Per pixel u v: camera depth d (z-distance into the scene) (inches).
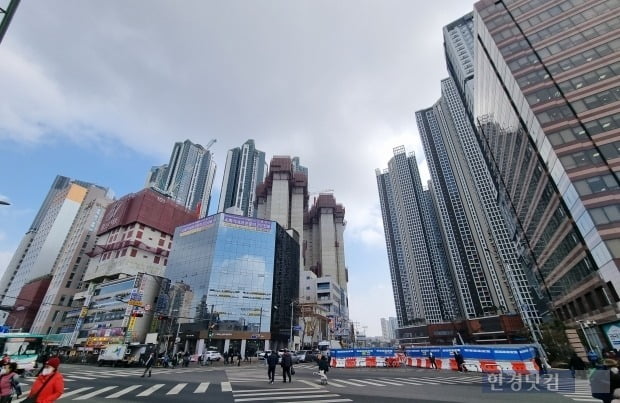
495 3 2106.3
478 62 2373.3
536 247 2171.5
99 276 3319.4
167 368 1249.4
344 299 5684.1
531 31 1815.9
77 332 2834.6
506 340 4224.9
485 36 2108.8
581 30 1626.5
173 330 2534.5
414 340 5629.9
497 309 4635.8
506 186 2600.9
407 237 6919.3
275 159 5994.1
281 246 3494.1
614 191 1218.6
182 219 3991.1
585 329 1424.7
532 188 1930.4
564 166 1379.2
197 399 467.5
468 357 1072.2
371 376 898.1
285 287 3408.0
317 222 6835.6
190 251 3144.7
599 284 1277.1
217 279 2851.9
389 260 7568.9
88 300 3038.9
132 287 2576.3
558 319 1835.6
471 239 5462.6
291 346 2650.1
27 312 3779.5
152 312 2418.8
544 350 1545.3
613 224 1167.6
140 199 3639.3
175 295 2669.8
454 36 5019.7
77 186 5216.5
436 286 6117.1
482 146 3112.7
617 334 1195.9
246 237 3171.8
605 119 1357.0
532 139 1681.8
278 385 658.2
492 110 2348.7
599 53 1510.8
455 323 5093.5
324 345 2832.2
